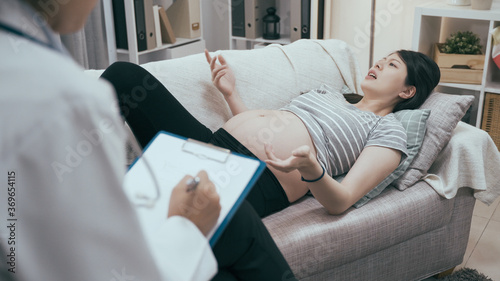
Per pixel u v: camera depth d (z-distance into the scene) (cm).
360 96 184
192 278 63
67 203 43
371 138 152
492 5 253
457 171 152
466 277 168
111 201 45
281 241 127
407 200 147
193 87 163
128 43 289
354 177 138
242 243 95
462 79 257
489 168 161
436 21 281
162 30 312
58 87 41
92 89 43
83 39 274
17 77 41
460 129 162
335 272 140
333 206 133
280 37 335
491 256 182
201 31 334
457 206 159
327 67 191
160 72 160
